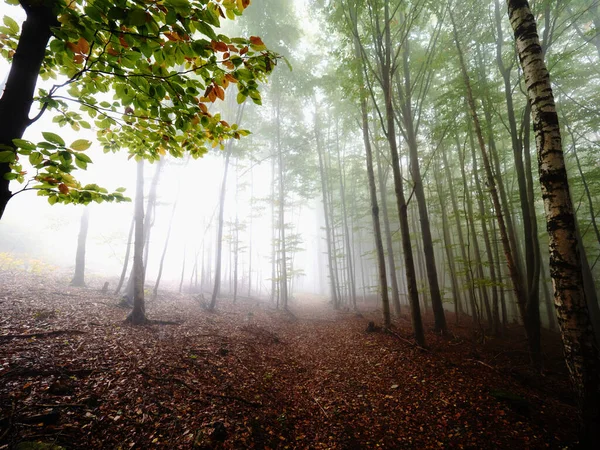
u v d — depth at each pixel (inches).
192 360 241.3
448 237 624.4
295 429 179.9
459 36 370.3
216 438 148.7
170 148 109.0
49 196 81.4
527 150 308.5
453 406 195.0
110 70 78.7
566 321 134.8
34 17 65.8
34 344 202.8
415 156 402.3
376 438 171.3
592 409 126.4
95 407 153.0
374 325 406.6
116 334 265.4
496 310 413.1
